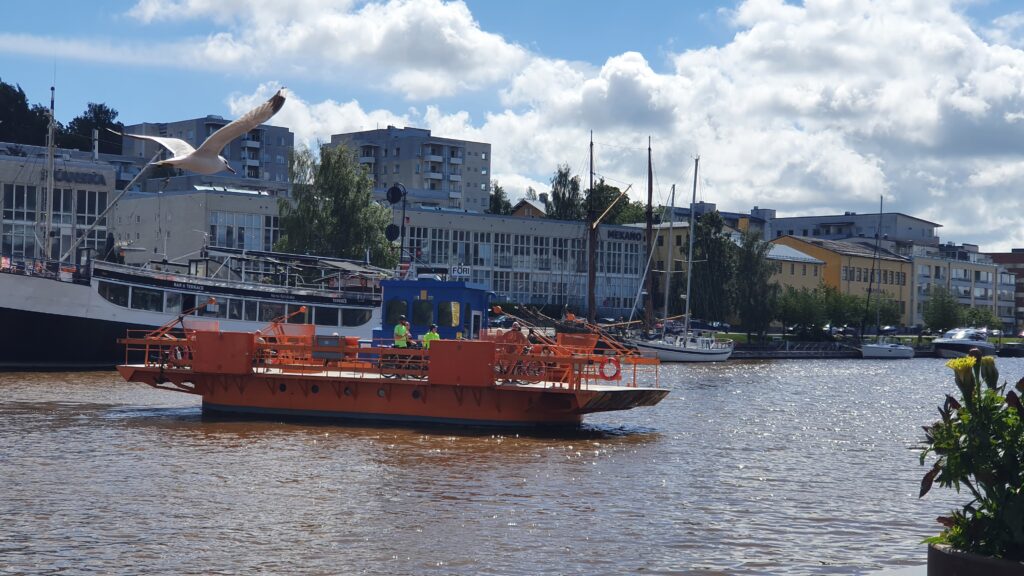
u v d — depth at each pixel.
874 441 33.91
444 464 25.23
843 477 25.53
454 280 36.81
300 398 33.03
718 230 125.12
